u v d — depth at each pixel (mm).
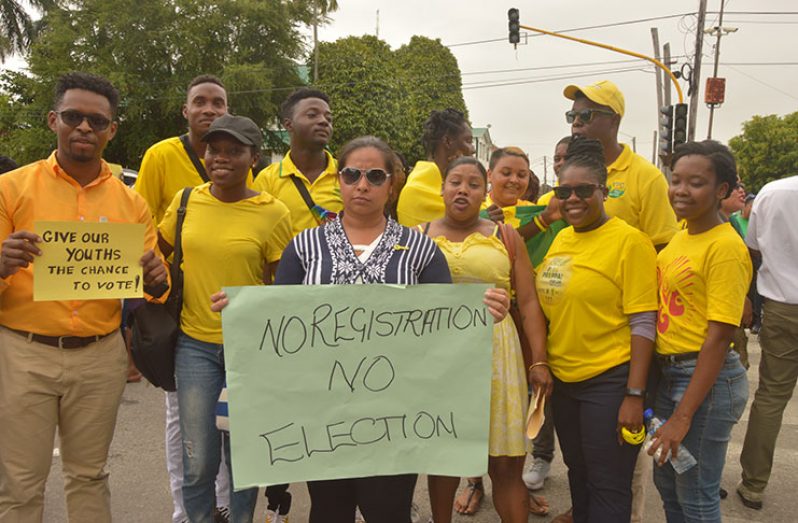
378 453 2066
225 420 2461
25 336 2320
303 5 25375
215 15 23125
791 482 3898
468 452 2100
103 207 2461
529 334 2619
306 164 3285
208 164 2627
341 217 2324
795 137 37344
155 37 22344
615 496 2457
